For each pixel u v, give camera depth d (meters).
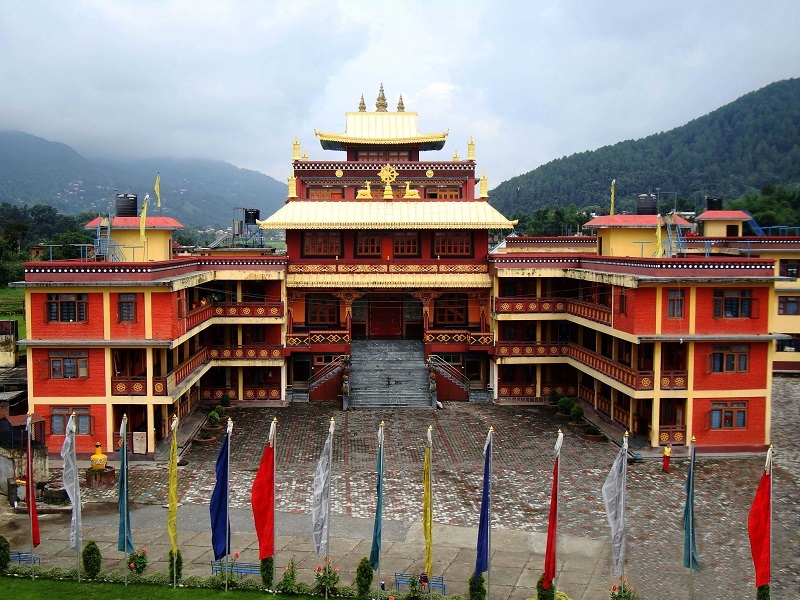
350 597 20.86
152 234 45.12
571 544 24.70
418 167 55.00
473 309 49.62
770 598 20.75
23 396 36.59
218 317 42.97
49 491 28.33
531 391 44.56
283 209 48.12
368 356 46.62
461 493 29.47
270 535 20.98
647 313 33.88
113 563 22.78
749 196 100.31
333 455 34.12
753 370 34.34
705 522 26.50
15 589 20.97
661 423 35.97
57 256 78.88
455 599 20.31
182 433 36.97
